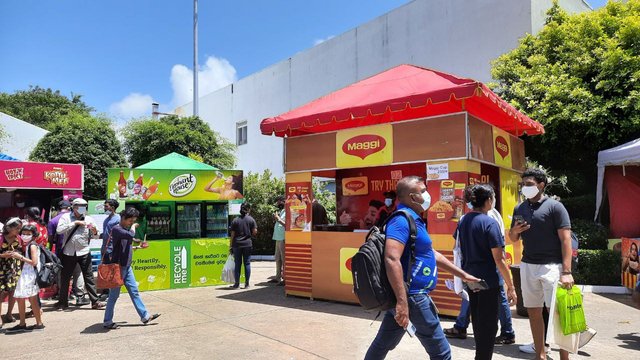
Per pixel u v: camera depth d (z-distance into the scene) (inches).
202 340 215.8
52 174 381.7
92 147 704.4
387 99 256.7
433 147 253.0
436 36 564.4
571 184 440.5
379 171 365.4
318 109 296.0
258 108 870.4
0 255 239.5
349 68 681.6
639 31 413.4
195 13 808.9
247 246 368.2
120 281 240.4
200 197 389.1
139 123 769.6
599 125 403.9
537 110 429.4
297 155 319.0
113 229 246.5
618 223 386.9
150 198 370.9
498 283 146.5
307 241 311.3
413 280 126.0
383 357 131.1
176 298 326.0
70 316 275.9
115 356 193.9
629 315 253.3
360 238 281.9
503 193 295.4
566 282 158.2
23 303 240.8
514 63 469.1
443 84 254.2
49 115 1311.5
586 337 167.0
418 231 127.7
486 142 267.9
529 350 187.3
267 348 200.7
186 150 737.0
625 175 388.8
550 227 164.2
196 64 805.2
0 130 784.9
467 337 211.3
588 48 446.3
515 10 490.9
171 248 371.6
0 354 198.8
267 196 613.0
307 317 256.4
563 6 530.0
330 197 595.5
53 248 310.3
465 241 153.5
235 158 832.9
